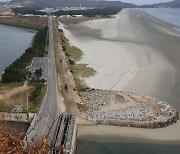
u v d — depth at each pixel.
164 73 103.06
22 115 65.69
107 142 58.59
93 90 84.12
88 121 65.00
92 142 58.53
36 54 126.88
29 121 63.97
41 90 80.69
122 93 82.25
